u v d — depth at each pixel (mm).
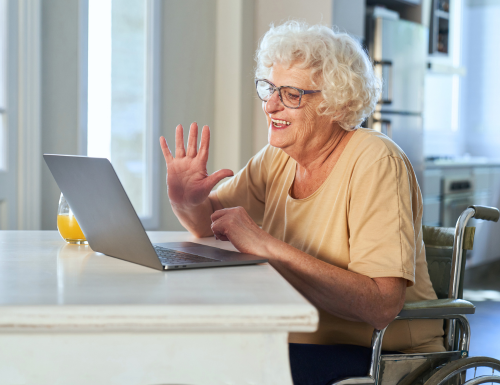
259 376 573
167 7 2979
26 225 2404
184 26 3066
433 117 5078
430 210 3887
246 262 848
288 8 3113
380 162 1022
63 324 543
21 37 2336
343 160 1114
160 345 564
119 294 616
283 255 952
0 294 613
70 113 2576
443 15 4457
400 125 3656
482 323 2932
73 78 2576
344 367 987
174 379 565
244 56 3117
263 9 3145
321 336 1134
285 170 1326
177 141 1238
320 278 931
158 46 2930
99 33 2680
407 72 3695
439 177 3969
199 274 761
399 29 3600
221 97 3223
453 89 5277
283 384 572
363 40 3383
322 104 1098
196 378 567
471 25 5309
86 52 2613
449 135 5250
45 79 2469
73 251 996
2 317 539
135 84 2869
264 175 1423
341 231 1075
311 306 568
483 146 5305
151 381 563
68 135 2574
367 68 1151
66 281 699
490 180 4586
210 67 3215
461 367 969
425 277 1149
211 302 578
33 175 2422
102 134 2736
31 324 542
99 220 885
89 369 558
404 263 949
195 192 1222
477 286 3842
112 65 2750
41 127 2465
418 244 1134
